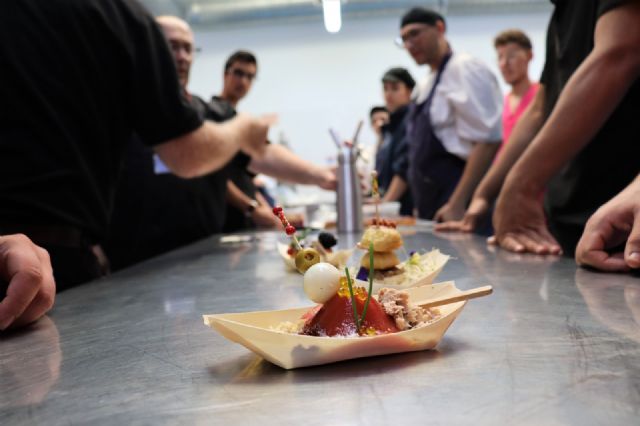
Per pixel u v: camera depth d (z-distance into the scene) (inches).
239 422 16.8
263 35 334.0
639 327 26.4
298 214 115.3
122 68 60.1
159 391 20.3
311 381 20.2
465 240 71.7
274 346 21.3
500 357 22.2
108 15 58.1
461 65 130.5
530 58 162.4
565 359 21.7
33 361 26.2
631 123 54.0
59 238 55.2
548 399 17.5
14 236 36.4
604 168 56.0
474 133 127.6
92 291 47.3
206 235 116.3
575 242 58.8
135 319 34.7
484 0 309.1
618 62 48.8
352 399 18.2
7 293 32.3
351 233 89.7
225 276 52.3
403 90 199.3
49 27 55.6
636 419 15.8
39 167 54.4
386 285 39.1
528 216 58.3
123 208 111.0
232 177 138.7
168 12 308.7
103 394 20.5
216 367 22.9
